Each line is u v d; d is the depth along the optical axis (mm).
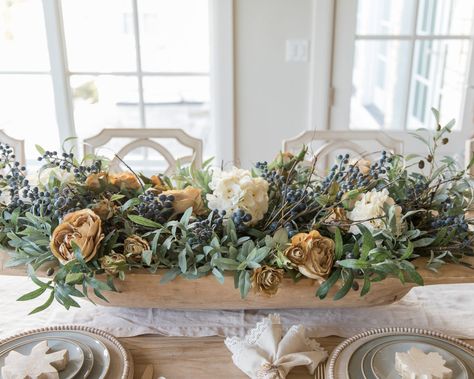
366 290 890
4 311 1086
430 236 1021
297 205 988
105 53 2965
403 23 2621
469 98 2703
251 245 911
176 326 1024
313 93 2689
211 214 934
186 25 3572
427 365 833
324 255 913
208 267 925
